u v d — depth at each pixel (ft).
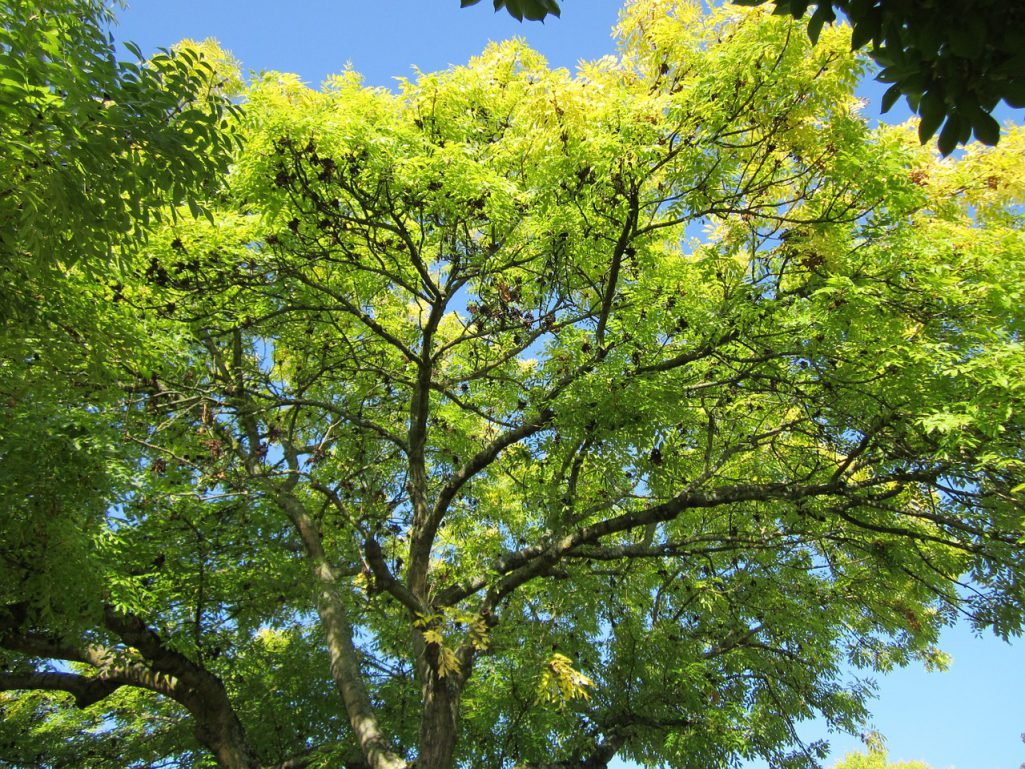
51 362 19.99
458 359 35.14
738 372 26.78
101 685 26.89
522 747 30.25
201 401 26.48
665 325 26.08
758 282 25.40
